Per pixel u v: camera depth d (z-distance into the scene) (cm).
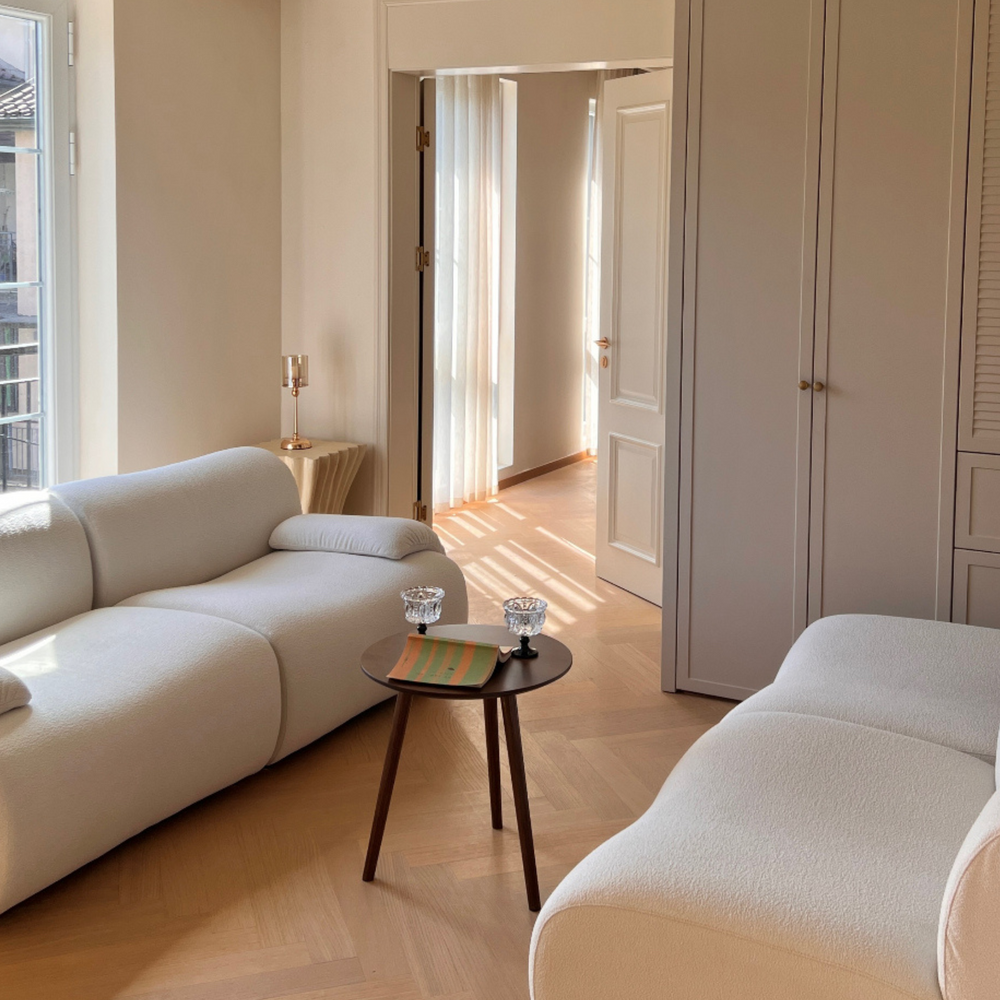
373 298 520
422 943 247
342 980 234
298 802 312
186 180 485
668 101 475
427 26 485
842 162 348
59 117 452
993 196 332
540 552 591
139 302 471
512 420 753
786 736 237
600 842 292
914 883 185
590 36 455
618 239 513
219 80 495
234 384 521
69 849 258
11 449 458
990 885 156
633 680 409
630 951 181
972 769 227
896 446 354
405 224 521
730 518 380
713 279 370
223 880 272
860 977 166
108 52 447
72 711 265
